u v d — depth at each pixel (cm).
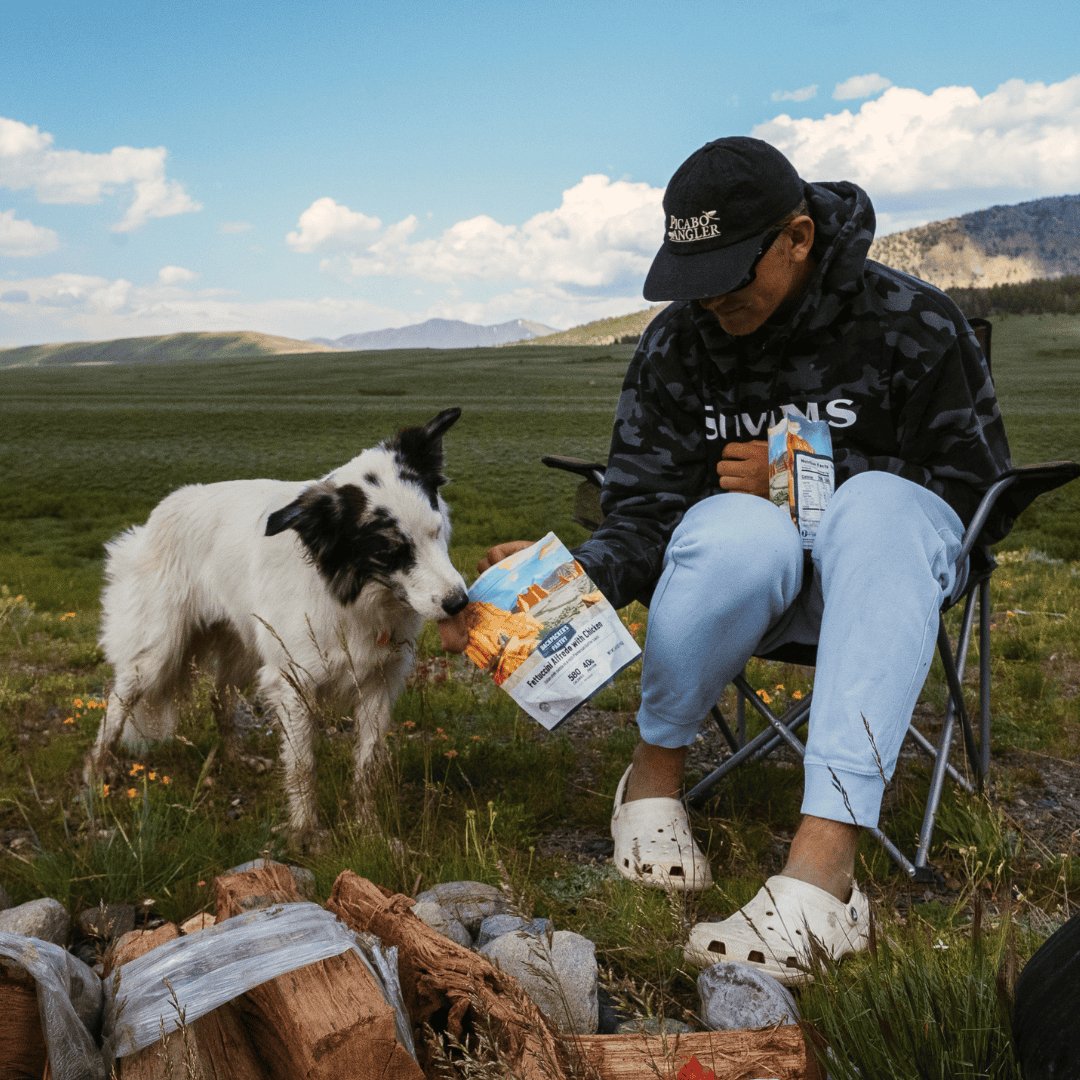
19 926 259
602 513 353
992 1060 167
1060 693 600
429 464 434
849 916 227
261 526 438
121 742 463
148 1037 169
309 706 366
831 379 298
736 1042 181
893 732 239
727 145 274
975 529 282
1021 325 18375
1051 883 301
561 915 282
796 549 274
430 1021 192
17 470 4069
